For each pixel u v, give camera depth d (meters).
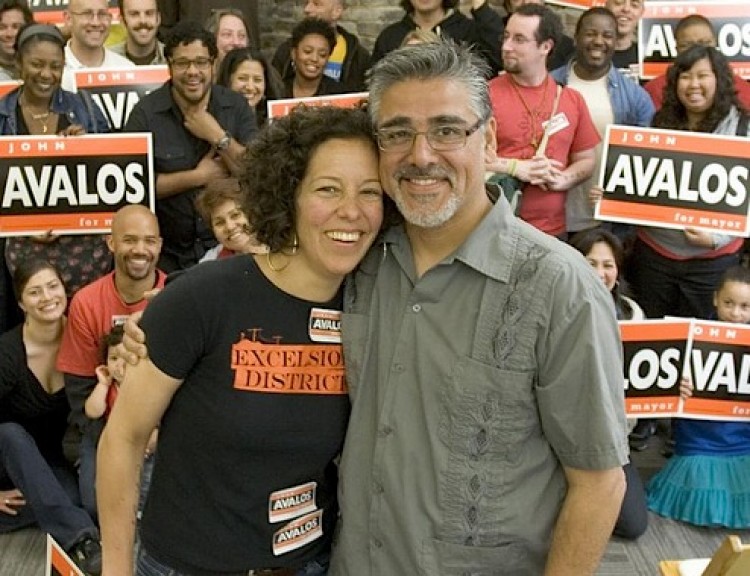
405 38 4.31
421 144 1.59
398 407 1.73
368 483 1.79
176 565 1.83
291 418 1.74
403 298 1.74
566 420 1.65
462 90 1.59
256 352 1.71
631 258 4.03
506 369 1.66
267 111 4.00
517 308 1.65
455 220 1.68
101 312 3.23
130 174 3.59
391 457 1.74
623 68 4.67
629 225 4.05
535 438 1.72
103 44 4.64
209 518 1.79
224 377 1.71
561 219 3.85
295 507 1.83
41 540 3.19
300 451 1.77
